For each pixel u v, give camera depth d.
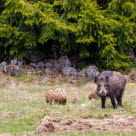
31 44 32.38
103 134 13.23
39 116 16.61
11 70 32.25
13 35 32.25
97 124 14.93
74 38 32.72
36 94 25.33
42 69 33.50
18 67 33.12
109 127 14.48
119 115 16.81
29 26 32.66
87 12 31.12
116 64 33.25
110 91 18.36
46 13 32.34
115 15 33.38
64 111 18.19
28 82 30.97
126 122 15.17
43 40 32.16
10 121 15.70
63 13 32.75
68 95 24.97
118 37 33.47
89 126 14.59
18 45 33.19
